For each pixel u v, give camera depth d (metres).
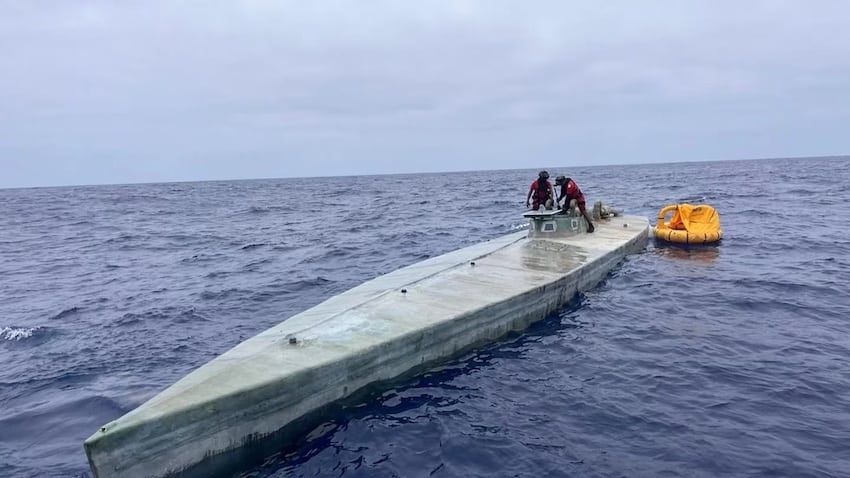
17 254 19.50
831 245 14.20
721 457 4.58
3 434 5.46
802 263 12.09
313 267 13.88
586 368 6.52
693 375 6.22
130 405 5.98
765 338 7.40
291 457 4.87
